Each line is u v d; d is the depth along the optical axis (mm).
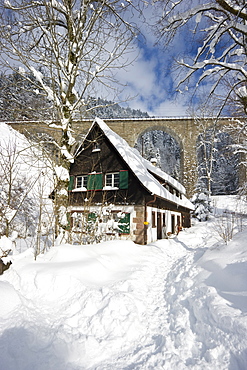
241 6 6457
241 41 7219
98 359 2578
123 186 12070
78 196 13586
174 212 18438
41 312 3436
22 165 15148
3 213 6598
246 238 5113
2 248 4871
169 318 3492
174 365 2367
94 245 7434
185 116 32062
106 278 4871
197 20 6863
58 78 7746
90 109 8289
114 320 3221
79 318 3352
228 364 2191
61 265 4809
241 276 3436
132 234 11352
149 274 5910
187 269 5391
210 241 10641
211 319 2828
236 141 14023
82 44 7434
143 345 2848
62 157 7879
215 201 30328
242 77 7969
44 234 7051
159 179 15656
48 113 8164
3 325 2764
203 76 7582
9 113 7457
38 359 2400
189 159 32219
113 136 13047
